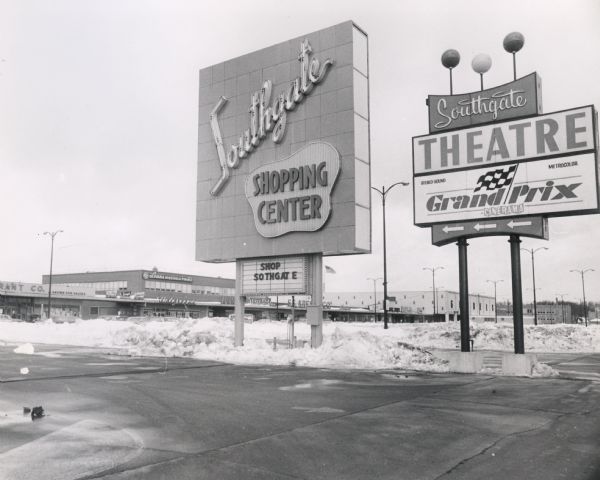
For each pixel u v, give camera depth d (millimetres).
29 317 84625
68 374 17156
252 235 24734
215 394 13375
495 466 7207
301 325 53469
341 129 22469
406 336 41469
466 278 19766
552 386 15398
